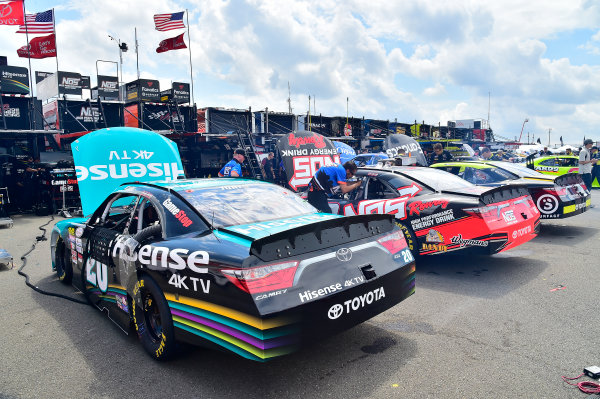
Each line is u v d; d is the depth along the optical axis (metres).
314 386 2.72
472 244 4.80
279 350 2.44
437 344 3.28
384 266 3.07
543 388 2.61
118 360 3.22
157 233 3.27
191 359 3.19
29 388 2.84
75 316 4.22
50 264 6.41
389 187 5.71
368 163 15.25
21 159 13.77
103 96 17.69
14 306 4.54
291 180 9.33
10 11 13.81
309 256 2.69
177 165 7.16
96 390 2.79
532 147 33.16
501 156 23.48
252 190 3.77
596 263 5.59
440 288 4.70
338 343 3.35
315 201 6.19
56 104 15.27
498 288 4.65
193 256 2.78
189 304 2.80
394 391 2.62
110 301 3.85
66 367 3.13
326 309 2.64
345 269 2.81
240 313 2.47
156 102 16.38
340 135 22.34
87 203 6.34
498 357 3.03
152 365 3.12
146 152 6.90
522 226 5.05
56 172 11.83
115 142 6.68
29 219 11.66
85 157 6.41
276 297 2.47
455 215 4.88
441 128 30.33
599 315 3.77
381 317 3.88
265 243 2.53
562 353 3.07
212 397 2.64
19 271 5.93
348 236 2.98
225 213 3.24
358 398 2.56
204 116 17.22
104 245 3.90
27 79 14.01
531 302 4.17
